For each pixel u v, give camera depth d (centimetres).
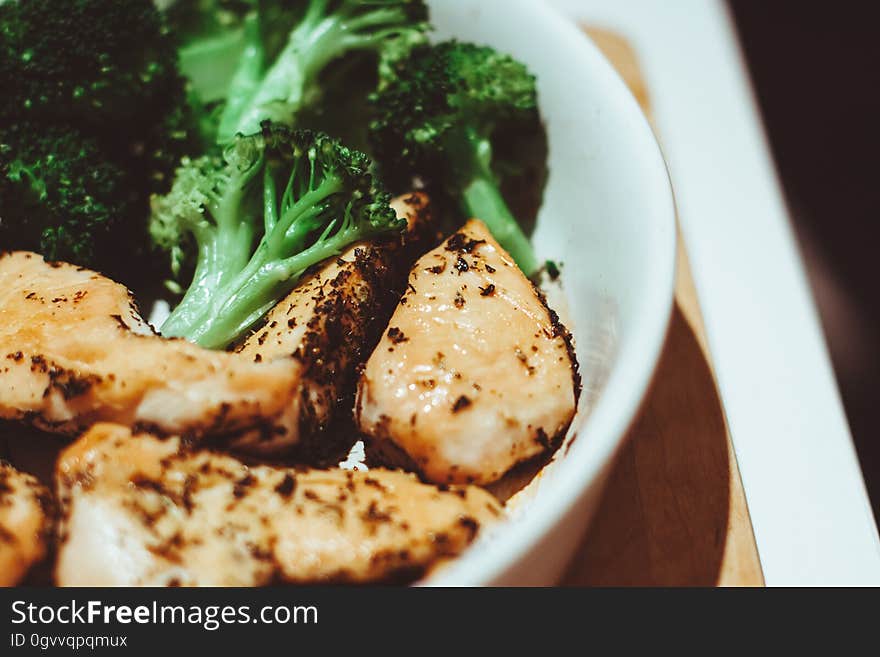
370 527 32
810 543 36
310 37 41
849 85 52
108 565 32
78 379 34
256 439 34
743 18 56
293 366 34
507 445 34
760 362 40
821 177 50
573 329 38
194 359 34
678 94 49
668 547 36
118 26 40
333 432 36
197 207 38
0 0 41
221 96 43
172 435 34
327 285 36
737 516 36
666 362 39
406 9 42
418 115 40
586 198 38
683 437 37
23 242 39
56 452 35
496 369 35
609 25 49
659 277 34
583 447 32
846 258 48
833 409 39
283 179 38
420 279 37
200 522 33
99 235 39
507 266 37
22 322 35
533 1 40
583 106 39
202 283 38
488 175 40
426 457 34
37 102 39
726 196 45
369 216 36
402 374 35
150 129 41
